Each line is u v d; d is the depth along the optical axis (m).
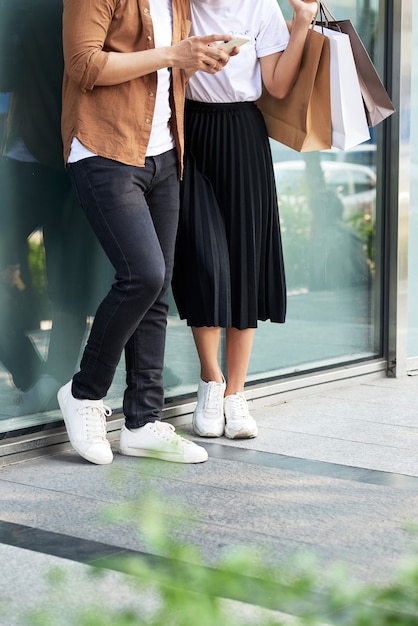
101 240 3.17
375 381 5.05
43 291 3.46
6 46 3.25
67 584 2.13
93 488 3.02
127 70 3.03
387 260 5.14
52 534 2.56
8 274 3.34
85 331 3.65
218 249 3.58
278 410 4.32
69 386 3.36
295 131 3.67
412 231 5.25
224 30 3.54
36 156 3.39
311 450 3.55
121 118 3.11
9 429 3.38
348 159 4.91
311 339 4.78
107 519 0.99
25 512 2.77
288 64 3.56
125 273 3.12
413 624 0.81
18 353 3.40
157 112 3.20
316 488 3.04
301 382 4.64
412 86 5.12
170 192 3.35
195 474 3.20
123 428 3.44
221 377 3.85
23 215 3.36
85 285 3.63
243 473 3.22
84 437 3.31
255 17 3.57
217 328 3.79
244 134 3.59
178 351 4.09
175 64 3.08
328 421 4.07
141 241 3.12
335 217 4.86
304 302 4.73
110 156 3.10
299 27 3.55
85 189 3.15
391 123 5.06
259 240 3.68
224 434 3.79
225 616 0.83
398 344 5.14
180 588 0.83
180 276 3.67
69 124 3.15
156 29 3.17
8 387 3.37
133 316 3.16
